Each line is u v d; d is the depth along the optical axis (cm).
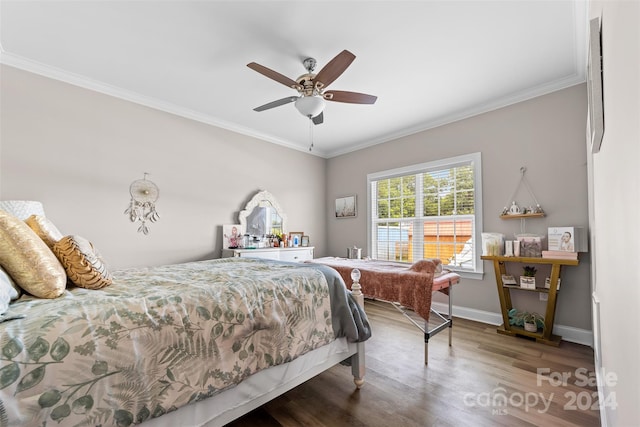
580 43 221
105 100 291
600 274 146
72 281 140
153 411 103
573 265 267
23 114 247
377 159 449
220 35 214
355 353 192
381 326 317
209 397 120
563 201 276
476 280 335
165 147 333
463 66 253
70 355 89
